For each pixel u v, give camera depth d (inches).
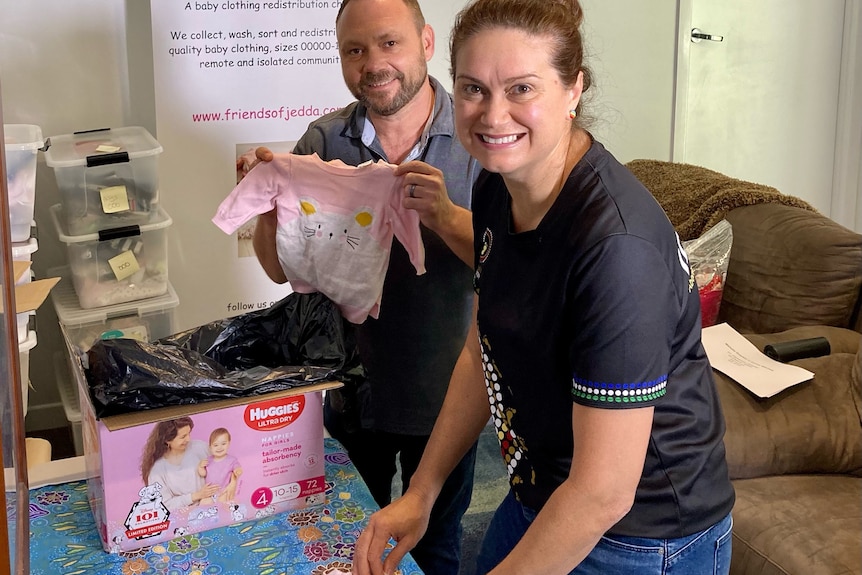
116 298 103.7
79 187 98.1
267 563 47.8
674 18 149.5
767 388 84.0
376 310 67.6
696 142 166.1
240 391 49.0
